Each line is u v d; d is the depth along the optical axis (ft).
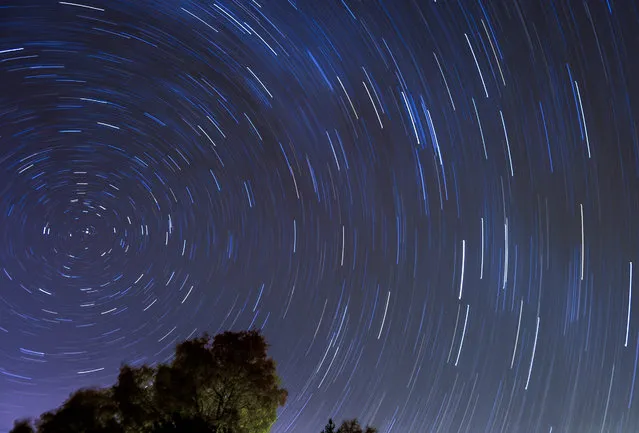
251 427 63.57
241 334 65.26
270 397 64.18
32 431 55.67
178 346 63.16
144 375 61.11
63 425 55.98
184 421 55.47
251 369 63.82
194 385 60.90
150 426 58.80
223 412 61.67
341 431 64.23
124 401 59.00
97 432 56.75
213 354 63.67
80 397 58.13
